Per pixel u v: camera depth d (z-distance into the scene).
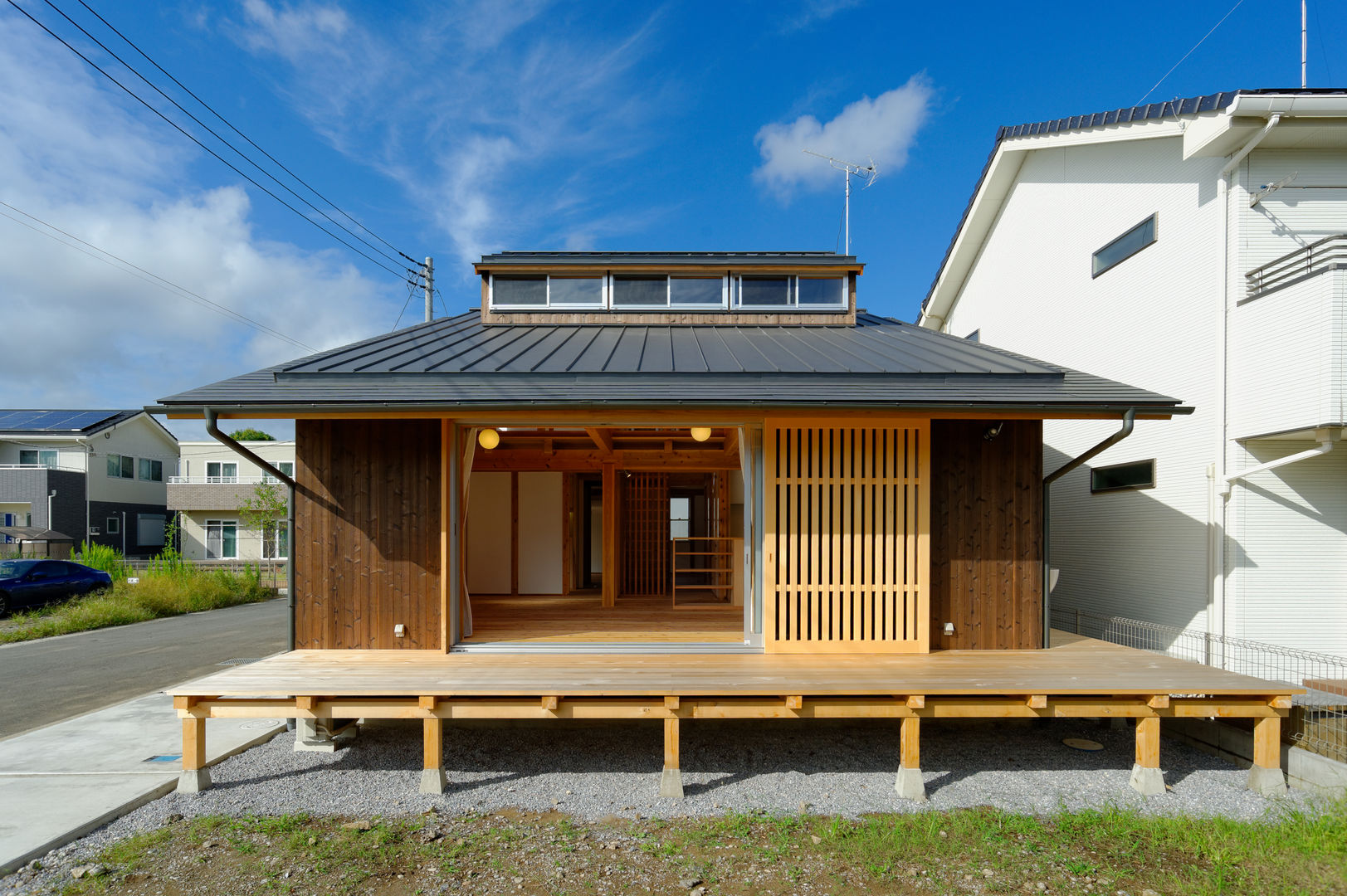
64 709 6.70
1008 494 5.81
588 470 8.31
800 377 5.36
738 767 4.97
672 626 6.49
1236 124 6.11
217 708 4.46
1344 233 5.69
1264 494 6.29
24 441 23.16
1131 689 4.49
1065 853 3.71
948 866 3.57
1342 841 3.70
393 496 5.66
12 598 13.20
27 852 3.52
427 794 4.46
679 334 7.56
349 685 4.52
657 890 3.35
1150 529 7.31
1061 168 9.27
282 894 3.27
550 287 8.44
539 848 3.76
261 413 4.88
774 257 8.66
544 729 5.77
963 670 4.95
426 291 16.72
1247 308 6.20
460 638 5.76
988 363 6.00
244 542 25.81
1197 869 3.51
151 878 3.40
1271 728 4.55
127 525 25.34
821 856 3.67
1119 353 8.01
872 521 5.60
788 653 5.51
